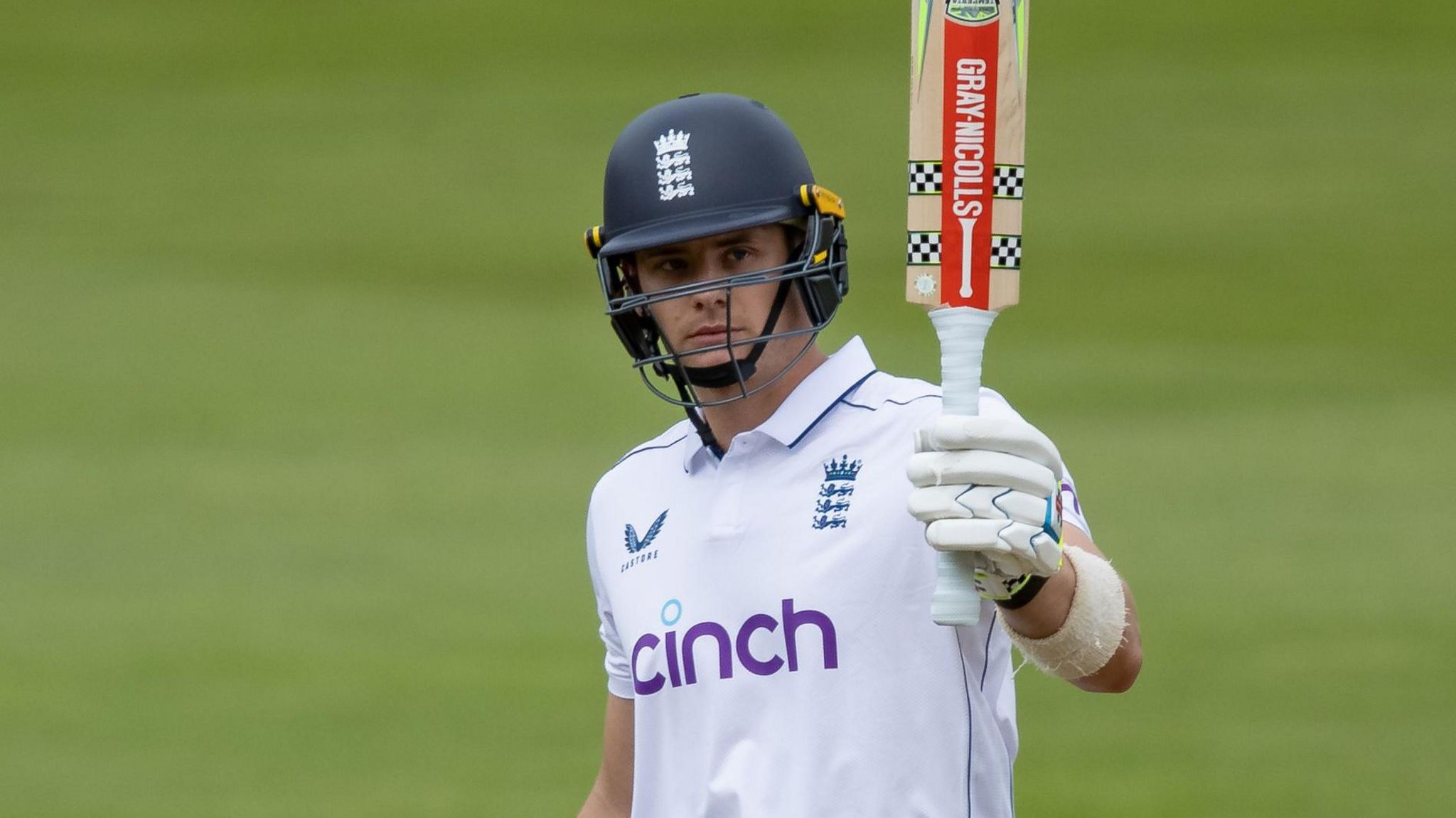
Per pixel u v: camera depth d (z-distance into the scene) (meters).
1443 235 85.12
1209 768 32.38
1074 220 89.31
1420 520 48.28
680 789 12.06
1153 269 81.44
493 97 111.94
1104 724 35.06
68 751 35.19
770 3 126.56
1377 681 36.53
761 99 109.12
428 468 57.34
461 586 45.72
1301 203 90.25
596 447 59.28
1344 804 30.58
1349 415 59.97
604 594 13.16
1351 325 73.06
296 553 49.03
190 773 33.66
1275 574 44.25
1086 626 10.76
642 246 12.16
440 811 31.23
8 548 50.00
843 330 69.62
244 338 74.44
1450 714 34.88
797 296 12.40
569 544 49.31
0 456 59.41
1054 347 70.12
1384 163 95.75
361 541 49.94
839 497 11.82
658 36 121.69
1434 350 69.25
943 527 10.04
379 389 67.19
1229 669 37.88
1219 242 85.00
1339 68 109.12
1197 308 75.75
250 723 36.50
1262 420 59.62
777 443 12.11
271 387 67.50
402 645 41.22
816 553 11.72
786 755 11.60
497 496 54.06
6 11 127.62
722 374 12.11
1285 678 37.16
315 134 106.75
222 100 112.19
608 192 12.65
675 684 12.09
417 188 97.88
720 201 12.14
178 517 52.75
